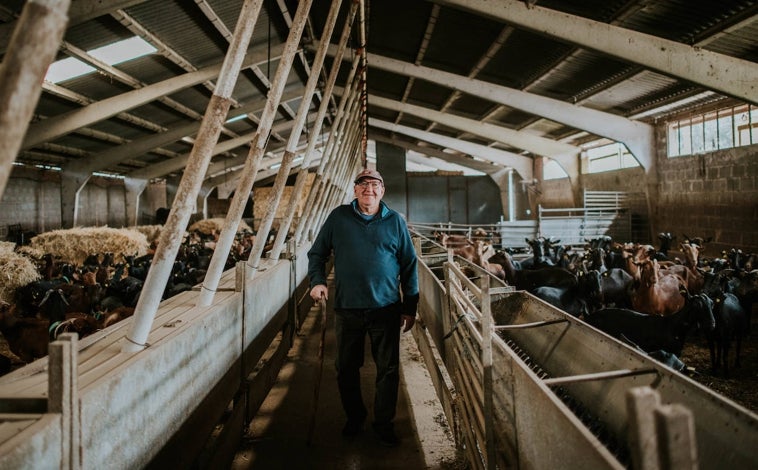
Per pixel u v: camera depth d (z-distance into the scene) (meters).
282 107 16.70
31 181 15.07
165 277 2.00
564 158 18.62
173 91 10.66
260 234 3.96
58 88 9.40
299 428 3.60
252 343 3.64
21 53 1.00
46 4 1.02
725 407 1.59
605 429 2.09
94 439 1.50
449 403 3.53
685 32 7.67
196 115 14.43
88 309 6.51
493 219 26.48
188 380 2.32
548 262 10.38
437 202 26.56
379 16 9.77
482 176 26.53
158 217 23.89
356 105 10.44
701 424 1.66
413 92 15.48
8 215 13.98
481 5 7.74
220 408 2.80
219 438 2.84
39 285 7.02
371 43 11.67
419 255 7.25
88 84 9.84
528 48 9.76
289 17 9.09
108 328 2.37
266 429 3.58
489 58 10.68
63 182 14.88
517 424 1.83
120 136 14.59
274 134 20.77
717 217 11.93
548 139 18.47
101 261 11.53
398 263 3.36
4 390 1.50
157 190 25.53
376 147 26.33
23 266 7.41
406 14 9.34
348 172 14.03
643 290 6.21
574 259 10.61
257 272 4.41
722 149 11.71
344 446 3.31
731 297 5.35
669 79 10.48
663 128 13.84
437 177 26.56
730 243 11.51
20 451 1.14
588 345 2.54
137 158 18.86
